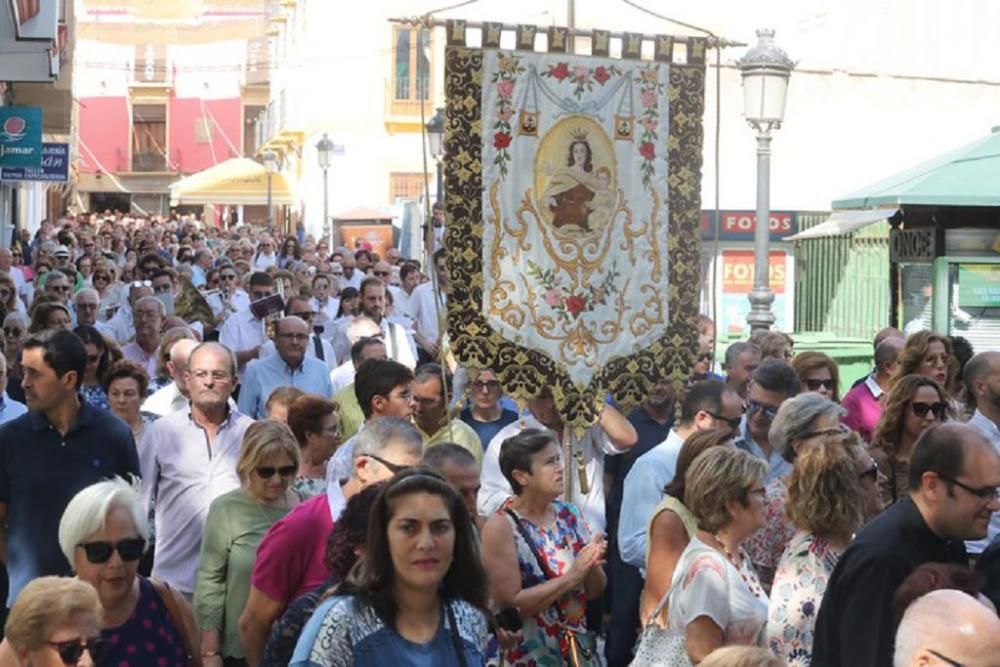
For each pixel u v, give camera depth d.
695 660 5.89
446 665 4.73
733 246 18.78
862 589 5.22
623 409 8.44
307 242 31.98
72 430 7.63
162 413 9.93
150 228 44.06
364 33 40.94
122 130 71.69
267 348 13.50
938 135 23.20
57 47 22.05
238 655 6.98
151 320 12.74
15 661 4.90
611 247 8.37
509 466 6.71
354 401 10.40
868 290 17.34
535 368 8.24
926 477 5.29
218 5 71.56
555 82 8.25
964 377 8.54
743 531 6.08
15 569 7.52
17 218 40.72
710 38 8.57
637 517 7.89
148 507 8.28
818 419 6.86
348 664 4.67
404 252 33.12
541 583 6.59
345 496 6.22
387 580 4.75
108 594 5.68
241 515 7.00
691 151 8.54
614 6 26.33
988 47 23.53
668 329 8.51
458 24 8.12
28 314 17.17
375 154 41.03
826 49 23.16
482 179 8.15
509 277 8.19
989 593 5.43
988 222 13.68
